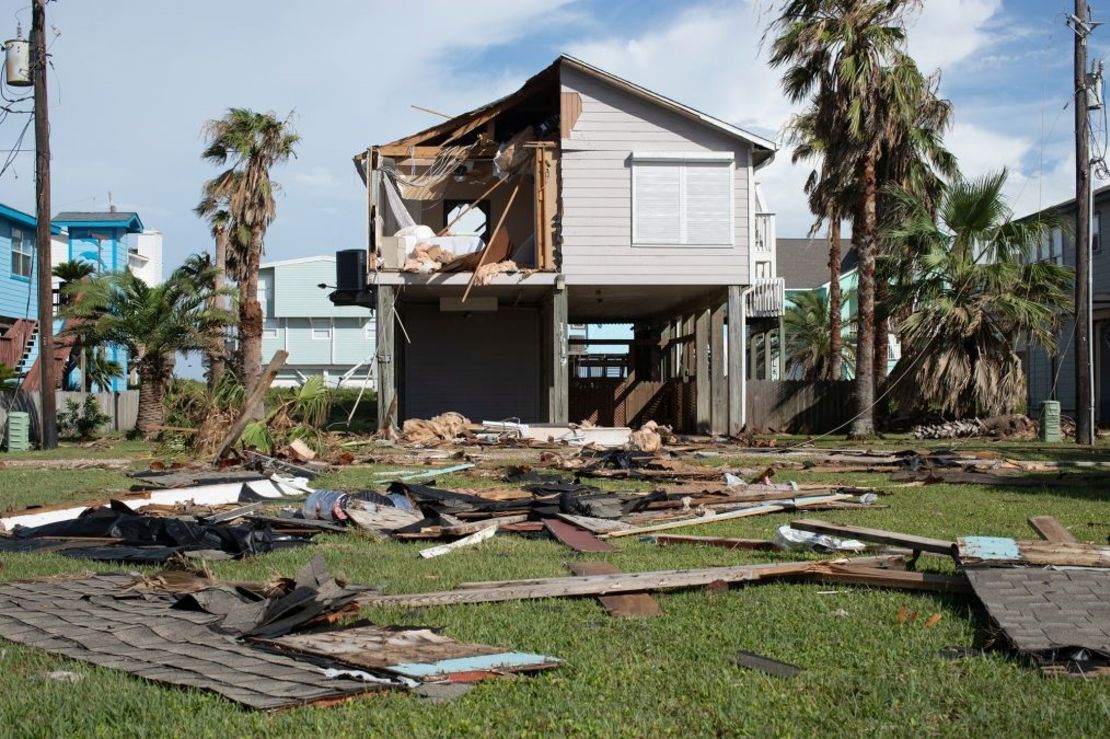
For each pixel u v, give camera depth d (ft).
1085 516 36.55
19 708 15.55
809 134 115.03
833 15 85.61
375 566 28.14
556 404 84.64
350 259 89.86
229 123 110.22
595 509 36.81
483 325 102.17
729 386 85.61
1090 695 16.05
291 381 173.88
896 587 23.56
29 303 116.47
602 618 21.43
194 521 35.78
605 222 84.58
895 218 88.99
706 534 32.94
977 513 37.40
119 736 14.52
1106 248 102.78
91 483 52.54
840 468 56.54
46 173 84.38
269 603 21.03
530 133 87.81
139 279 97.09
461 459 65.05
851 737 14.47
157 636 19.58
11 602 22.74
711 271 85.20
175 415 75.61
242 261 114.93
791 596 23.24
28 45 82.64
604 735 14.61
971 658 18.06
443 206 94.48
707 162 85.05
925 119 92.68
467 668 17.24
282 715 15.23
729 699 16.14
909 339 88.53
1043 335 84.58
